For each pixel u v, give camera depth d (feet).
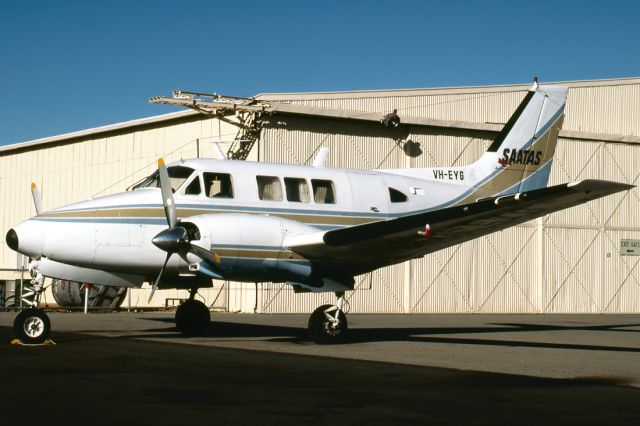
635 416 22.89
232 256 43.16
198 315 50.16
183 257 43.09
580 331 62.85
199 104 82.58
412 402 24.58
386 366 33.99
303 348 42.27
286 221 45.16
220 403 23.77
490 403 24.70
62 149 107.96
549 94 59.00
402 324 68.95
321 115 85.87
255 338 47.98
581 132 102.32
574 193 40.55
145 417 21.49
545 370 34.24
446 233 46.44
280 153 84.53
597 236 102.89
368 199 50.90
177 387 26.61
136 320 63.93
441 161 94.32
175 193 45.60
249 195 47.06
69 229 43.47
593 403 25.05
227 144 85.51
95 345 40.63
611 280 103.40
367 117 88.58
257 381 28.40
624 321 79.92
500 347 45.88
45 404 23.13
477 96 97.86
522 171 58.13
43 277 43.68
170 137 92.48
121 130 98.89
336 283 46.80
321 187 49.67
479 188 56.39
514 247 97.86
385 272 90.53
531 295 98.58
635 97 108.37
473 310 95.04
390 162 91.45
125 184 97.71
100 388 26.12
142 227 45.16
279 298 84.07
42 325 40.75
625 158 105.81
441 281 93.45
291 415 22.18
